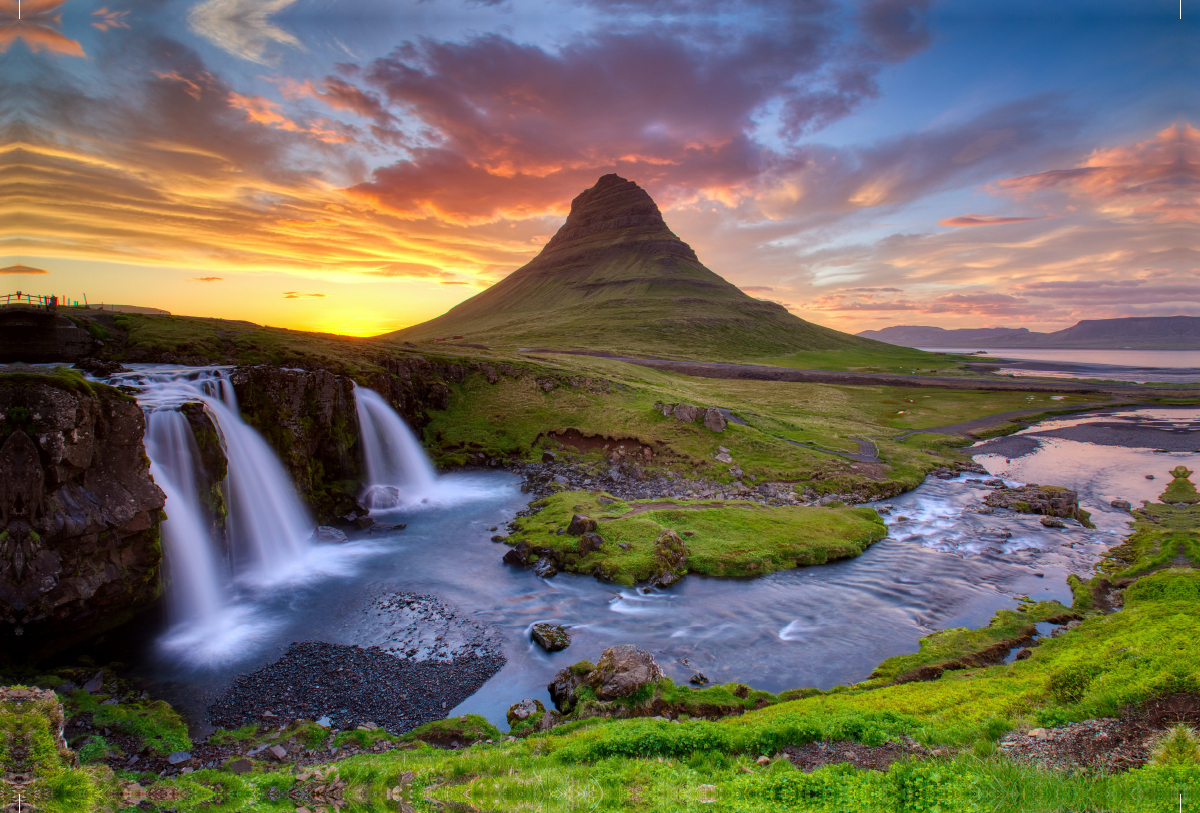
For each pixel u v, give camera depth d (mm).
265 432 56281
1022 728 19156
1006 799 13578
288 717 27734
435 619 38031
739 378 168875
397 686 30469
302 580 44469
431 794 16406
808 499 66312
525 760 19500
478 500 66812
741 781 16234
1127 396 150500
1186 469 79312
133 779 20719
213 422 46125
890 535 54969
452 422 91500
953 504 65125
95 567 32562
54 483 31016
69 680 29719
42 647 31516
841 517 56781
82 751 23469
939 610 39438
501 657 33406
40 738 15320
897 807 13914
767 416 100938
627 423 89625
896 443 93438
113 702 28062
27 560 29516
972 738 18844
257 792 17672
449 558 48938
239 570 46125
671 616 38469
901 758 18094
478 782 17031
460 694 29812
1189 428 111562
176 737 25281
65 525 30828
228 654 33531
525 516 58812
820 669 32000
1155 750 16297
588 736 21219
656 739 20031
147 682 30547
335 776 18641
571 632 36250
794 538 50625
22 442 29797
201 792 17234
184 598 39812
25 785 13867
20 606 29203
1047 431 109938
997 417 121688
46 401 30797
